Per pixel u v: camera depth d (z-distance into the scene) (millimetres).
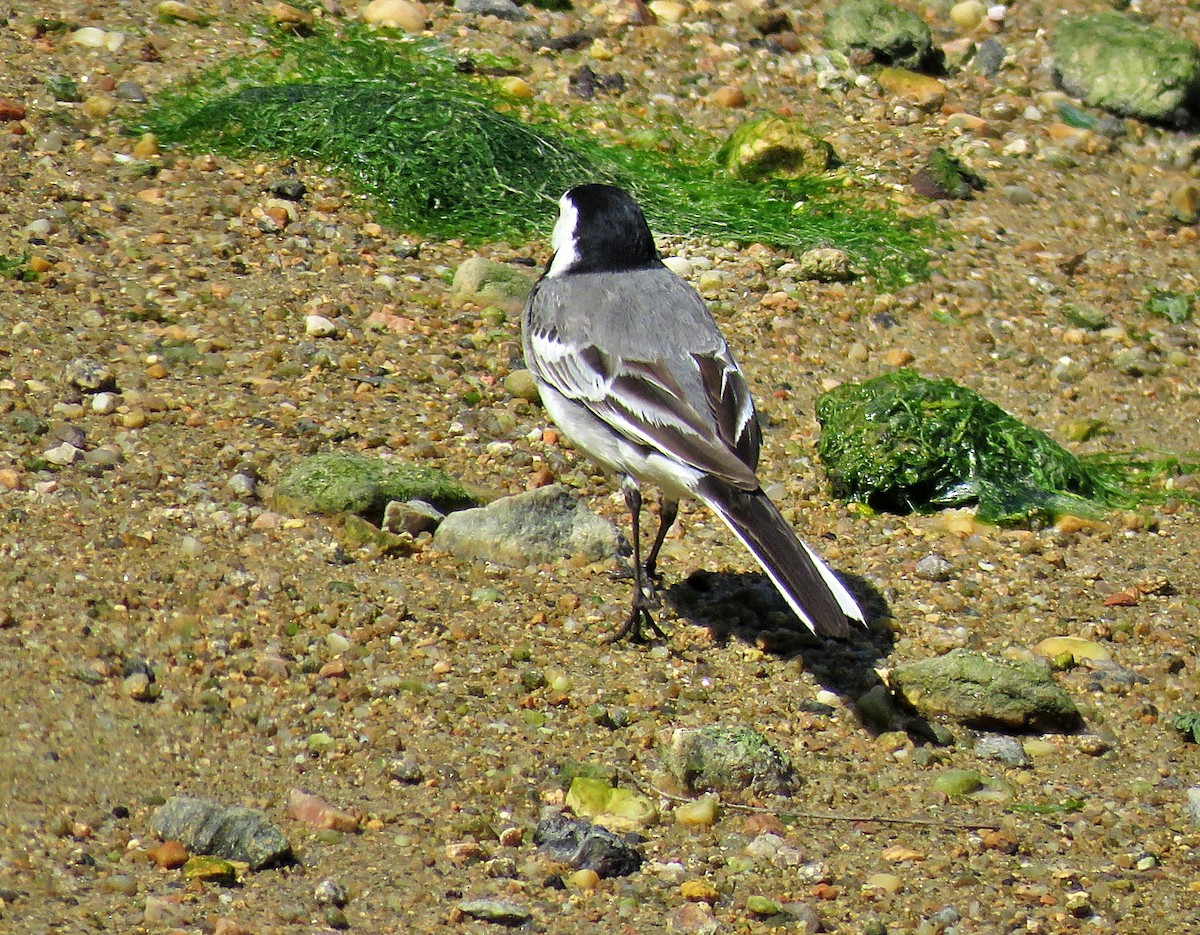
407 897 7934
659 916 7969
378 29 18344
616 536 11414
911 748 9688
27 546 10102
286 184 15234
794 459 12984
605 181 16406
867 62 18906
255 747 8914
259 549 10539
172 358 12547
